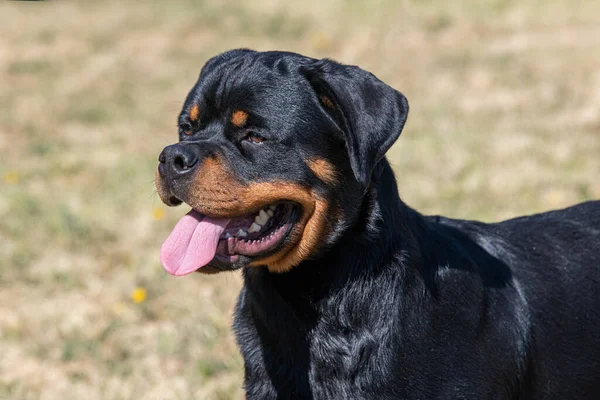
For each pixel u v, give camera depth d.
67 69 20.64
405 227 5.17
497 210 10.58
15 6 26.64
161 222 11.20
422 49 19.17
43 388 7.72
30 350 8.31
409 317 4.98
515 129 13.87
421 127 14.27
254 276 5.25
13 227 11.08
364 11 22.14
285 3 23.84
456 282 5.19
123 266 10.03
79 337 8.47
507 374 5.23
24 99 18.41
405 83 17.22
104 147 15.08
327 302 5.02
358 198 5.05
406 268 5.04
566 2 21.41
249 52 5.46
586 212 6.05
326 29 21.23
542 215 6.09
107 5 26.22
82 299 9.27
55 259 10.20
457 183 11.60
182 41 22.16
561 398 5.53
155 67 20.41
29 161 14.40
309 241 5.01
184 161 4.97
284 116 5.00
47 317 8.91
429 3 22.25
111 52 21.66
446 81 17.00
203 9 24.23
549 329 5.43
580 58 17.53
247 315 5.42
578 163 12.14
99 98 18.38
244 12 23.59
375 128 4.81
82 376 7.91
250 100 5.04
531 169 11.88
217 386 7.54
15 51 21.98
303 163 5.00
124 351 8.26
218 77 5.23
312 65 5.12
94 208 11.69
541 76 16.73
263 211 5.21
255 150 5.03
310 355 5.09
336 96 4.93
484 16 20.91
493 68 17.44
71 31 23.73
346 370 5.00
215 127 5.23
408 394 4.94
